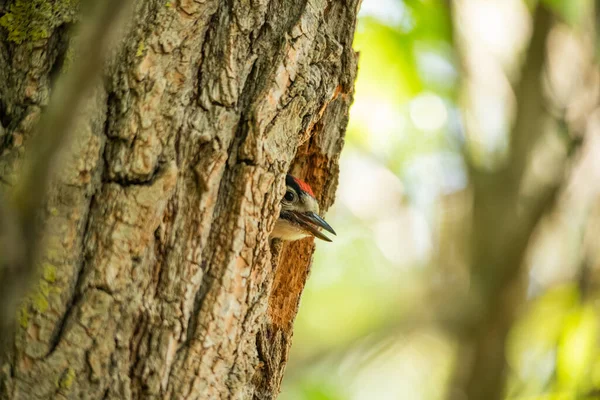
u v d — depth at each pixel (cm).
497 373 1636
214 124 750
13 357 660
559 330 1452
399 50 1625
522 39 1886
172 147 729
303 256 1027
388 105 1750
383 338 2108
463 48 1762
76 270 685
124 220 696
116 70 730
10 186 689
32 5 779
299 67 805
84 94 655
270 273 781
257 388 848
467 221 1886
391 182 2106
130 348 691
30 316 664
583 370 1371
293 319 990
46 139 661
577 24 1683
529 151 1753
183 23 758
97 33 632
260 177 752
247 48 790
